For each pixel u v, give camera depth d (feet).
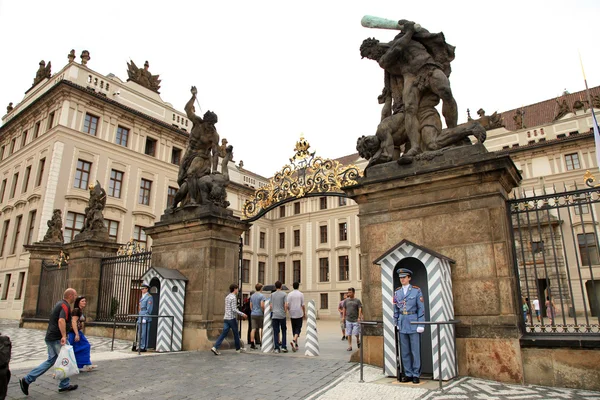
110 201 115.85
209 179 42.57
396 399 19.44
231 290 37.58
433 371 23.31
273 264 172.24
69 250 59.16
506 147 120.06
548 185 106.22
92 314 54.54
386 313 24.94
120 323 49.19
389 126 31.24
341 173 35.78
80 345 27.27
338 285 156.76
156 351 37.14
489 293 24.99
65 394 21.79
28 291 69.77
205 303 38.75
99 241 57.21
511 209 27.02
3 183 124.36
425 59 30.01
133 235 120.47
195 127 44.80
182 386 22.94
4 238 115.55
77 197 107.45
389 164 30.14
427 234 27.81
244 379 24.56
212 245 40.09
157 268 40.01
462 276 26.02
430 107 30.35
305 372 26.37
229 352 36.60
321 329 93.71
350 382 23.03
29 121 121.19
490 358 24.12
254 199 42.52
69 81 108.27
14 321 90.99
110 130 119.24
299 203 172.76
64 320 22.88
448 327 24.26
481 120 128.88
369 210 30.50
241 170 142.20
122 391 22.09
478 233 26.08
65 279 61.36
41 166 110.42
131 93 127.65
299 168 39.19
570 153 106.22
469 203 26.73
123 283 51.39
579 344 22.09
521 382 22.99
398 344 24.20
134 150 124.47
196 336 38.32
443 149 28.37
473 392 20.71
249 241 164.96
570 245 65.21
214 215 40.01
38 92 122.42
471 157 26.76
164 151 134.00
